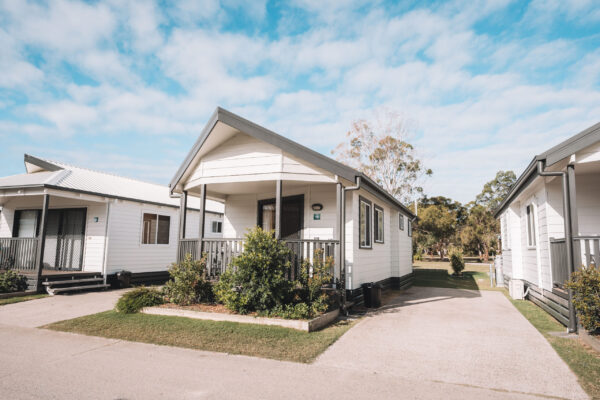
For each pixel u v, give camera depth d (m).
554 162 6.54
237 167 8.88
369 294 9.16
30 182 11.69
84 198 11.95
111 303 9.30
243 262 7.03
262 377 4.30
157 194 15.85
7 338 6.11
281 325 6.56
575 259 6.38
